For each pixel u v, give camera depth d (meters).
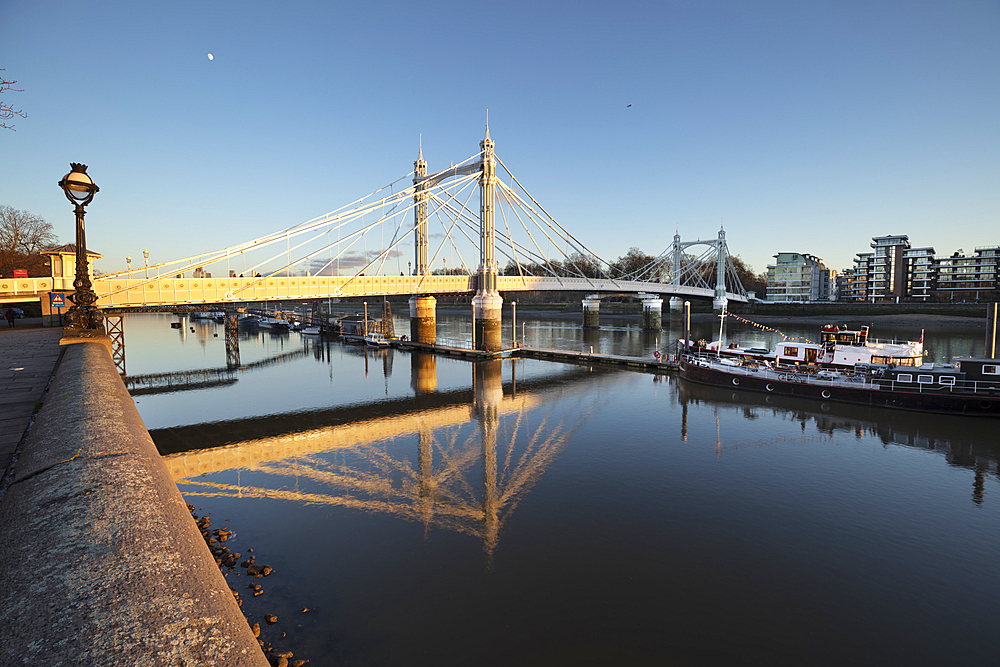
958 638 13.95
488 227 73.75
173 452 30.11
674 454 28.95
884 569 17.23
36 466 4.57
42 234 78.06
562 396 44.72
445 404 42.41
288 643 13.38
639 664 12.88
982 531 19.84
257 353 75.38
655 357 63.28
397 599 15.35
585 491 23.77
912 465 26.83
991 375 35.22
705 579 16.58
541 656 13.07
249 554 17.98
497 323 72.94
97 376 8.90
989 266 138.75
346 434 33.81
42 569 3.02
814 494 23.28
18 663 2.12
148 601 2.82
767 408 38.81
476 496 23.28
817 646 13.57
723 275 147.38
